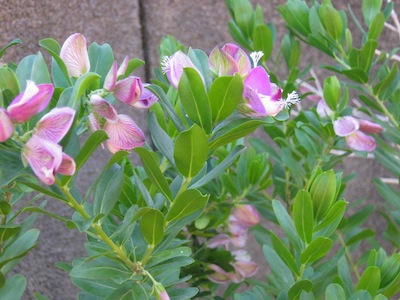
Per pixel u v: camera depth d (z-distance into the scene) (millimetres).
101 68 258
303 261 277
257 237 406
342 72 395
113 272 253
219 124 232
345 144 399
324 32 404
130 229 255
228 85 213
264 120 227
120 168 250
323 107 396
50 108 233
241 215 377
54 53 235
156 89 232
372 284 268
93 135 209
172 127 315
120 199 302
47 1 449
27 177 221
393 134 403
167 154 243
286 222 285
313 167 388
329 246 266
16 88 203
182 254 261
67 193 225
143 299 248
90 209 256
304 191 263
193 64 229
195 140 219
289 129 415
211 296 404
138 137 231
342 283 286
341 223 408
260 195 413
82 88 202
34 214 275
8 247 276
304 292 273
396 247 446
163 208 294
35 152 194
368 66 394
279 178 397
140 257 266
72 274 244
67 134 207
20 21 442
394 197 434
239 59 232
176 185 272
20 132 206
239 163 363
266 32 395
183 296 273
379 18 383
